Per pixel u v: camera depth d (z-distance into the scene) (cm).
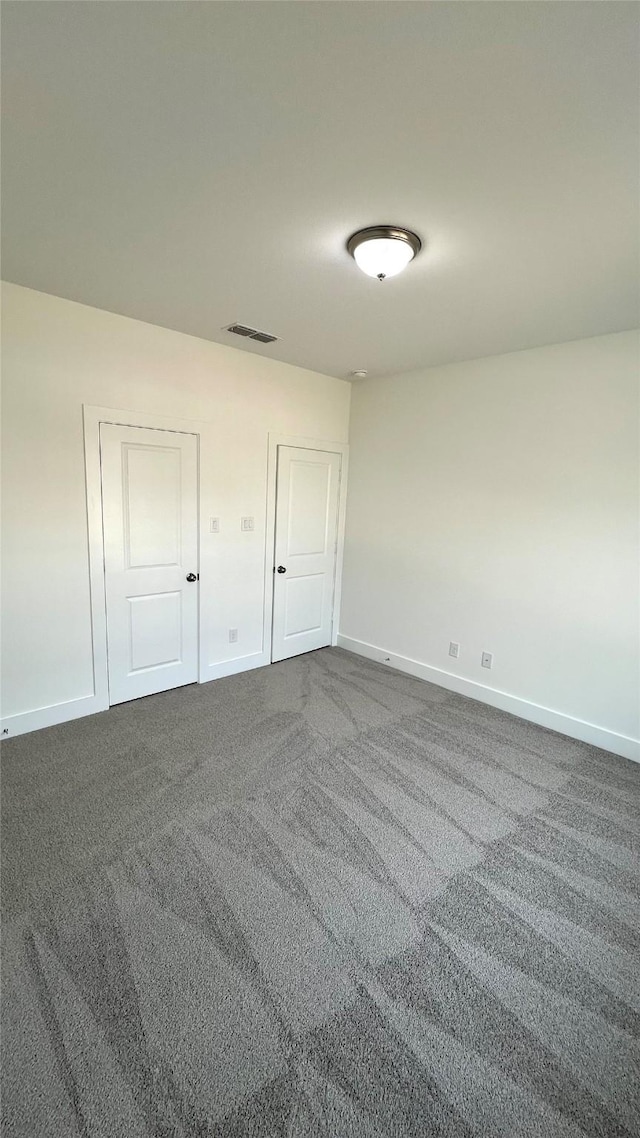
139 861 194
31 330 258
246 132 134
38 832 208
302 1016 140
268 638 413
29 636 282
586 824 228
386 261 184
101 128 134
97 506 296
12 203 170
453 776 262
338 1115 119
